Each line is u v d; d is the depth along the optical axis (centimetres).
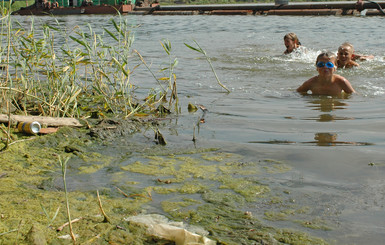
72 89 455
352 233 222
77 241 216
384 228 226
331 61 562
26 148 356
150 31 1642
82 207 254
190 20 2308
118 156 344
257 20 2181
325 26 1706
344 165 315
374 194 266
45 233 222
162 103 516
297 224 232
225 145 367
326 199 261
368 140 373
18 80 525
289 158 333
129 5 3231
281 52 996
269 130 409
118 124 414
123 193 273
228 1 4628
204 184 288
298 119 447
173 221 238
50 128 397
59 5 3681
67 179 296
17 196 266
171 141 379
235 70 753
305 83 585
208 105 509
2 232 221
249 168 314
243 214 245
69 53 488
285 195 268
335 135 389
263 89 604
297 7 2550
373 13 2225
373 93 575
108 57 709
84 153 349
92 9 3319
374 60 840
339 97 555
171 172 309
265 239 218
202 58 891
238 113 473
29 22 2175
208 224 234
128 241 218
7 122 396
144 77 681
